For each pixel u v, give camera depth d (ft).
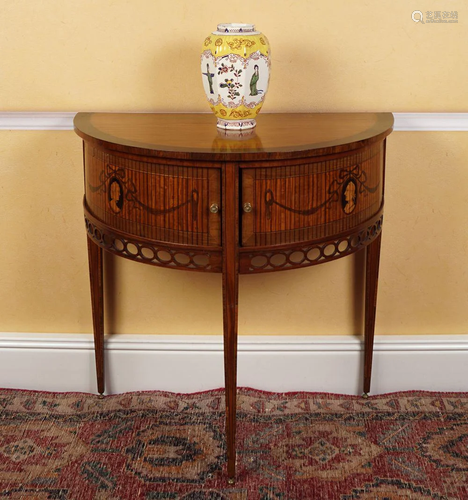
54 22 7.43
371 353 8.19
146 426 7.86
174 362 8.43
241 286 8.26
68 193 8.03
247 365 8.45
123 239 6.47
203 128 6.81
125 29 7.45
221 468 7.20
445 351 8.43
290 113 7.60
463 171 7.89
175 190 6.07
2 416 8.04
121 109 7.72
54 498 6.76
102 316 8.06
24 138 7.83
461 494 6.81
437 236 8.14
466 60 7.52
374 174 6.61
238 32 6.42
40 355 8.49
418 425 7.88
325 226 6.28
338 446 7.53
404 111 7.70
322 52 7.50
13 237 8.21
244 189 6.00
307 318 8.42
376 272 7.82
